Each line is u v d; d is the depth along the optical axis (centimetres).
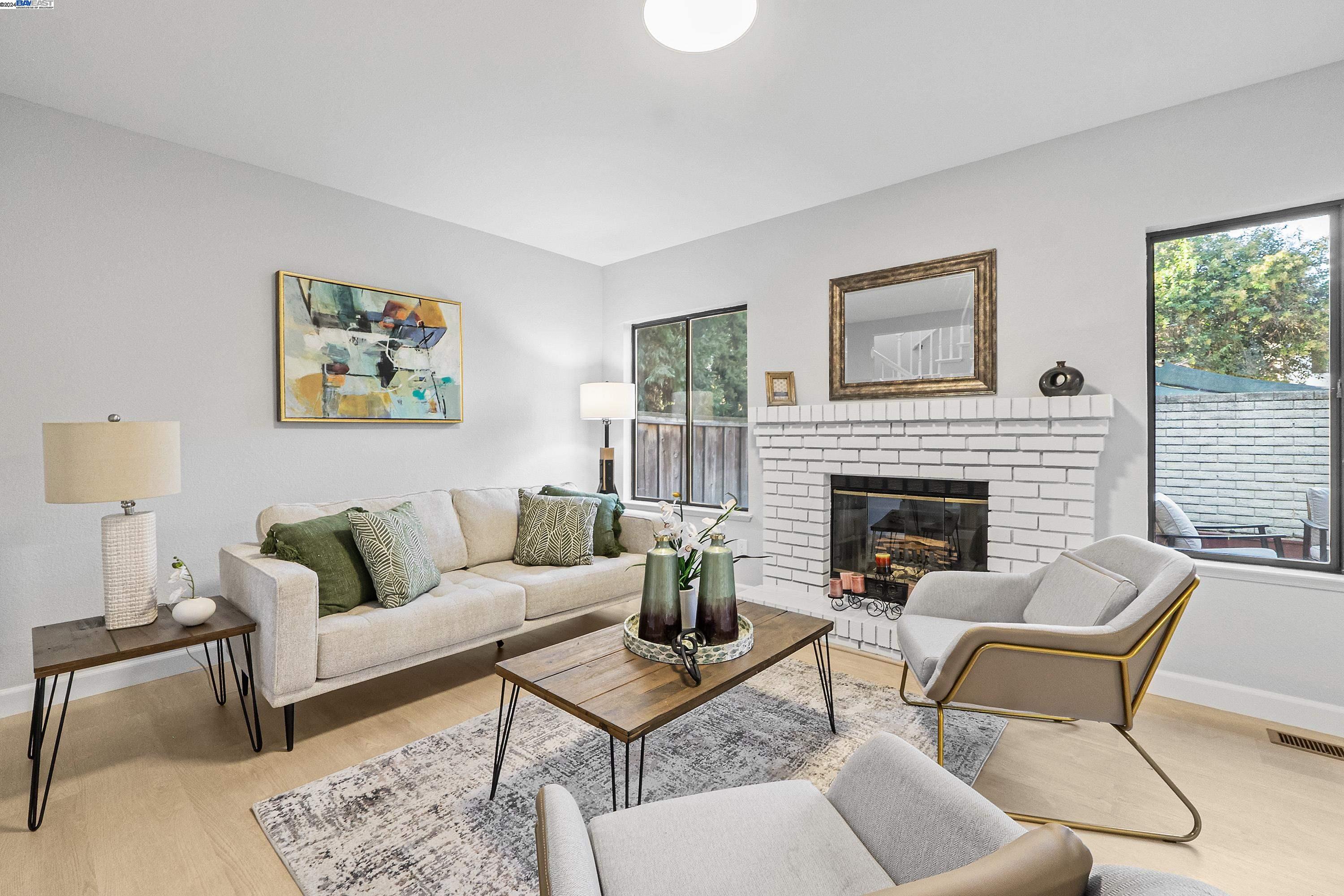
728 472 440
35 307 253
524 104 255
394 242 369
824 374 368
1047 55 222
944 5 195
